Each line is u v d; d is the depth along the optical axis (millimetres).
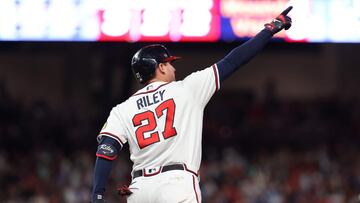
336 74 75375
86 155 58375
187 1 42375
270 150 63812
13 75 73938
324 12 42562
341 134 66188
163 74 16891
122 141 16422
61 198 52250
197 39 42250
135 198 15992
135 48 59844
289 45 74375
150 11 42469
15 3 42906
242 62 16453
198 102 16312
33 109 66812
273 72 75812
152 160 16062
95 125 67062
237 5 42281
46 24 42875
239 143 65250
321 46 75562
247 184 54344
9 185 53875
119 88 69438
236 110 69312
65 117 67375
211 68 16391
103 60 69750
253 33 42125
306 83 75688
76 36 42844
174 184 15656
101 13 42750
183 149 15953
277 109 70000
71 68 73812
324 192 53219
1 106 65938
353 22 42531
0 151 59344
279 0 42312
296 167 58000
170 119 16094
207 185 53406
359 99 71625
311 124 67562
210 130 65812
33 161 57875
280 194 52750
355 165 57875
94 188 16156
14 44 73125
